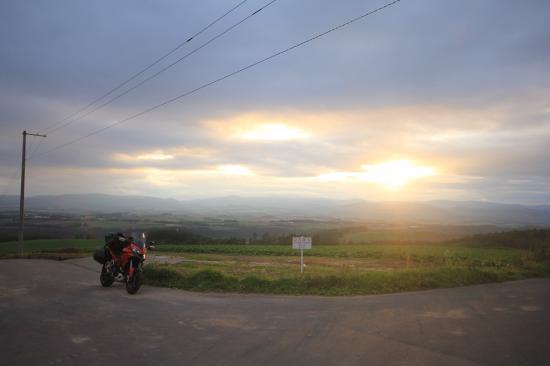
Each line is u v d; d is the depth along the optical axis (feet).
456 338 22.02
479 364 18.13
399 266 74.69
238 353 19.60
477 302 32.53
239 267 65.31
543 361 18.56
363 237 206.49
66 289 39.50
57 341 21.58
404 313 28.25
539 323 25.46
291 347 20.48
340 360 18.57
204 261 80.38
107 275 40.88
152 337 22.33
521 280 48.88
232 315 27.71
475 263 73.10
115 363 18.30
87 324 25.20
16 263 68.08
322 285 39.19
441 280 42.91
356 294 36.76
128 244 39.19
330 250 118.32
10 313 28.27
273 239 194.80
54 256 92.27
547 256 77.05
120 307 30.48
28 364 18.16
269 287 38.81
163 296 35.53
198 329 23.98
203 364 18.12
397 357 18.95
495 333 23.07
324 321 25.86
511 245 145.89
